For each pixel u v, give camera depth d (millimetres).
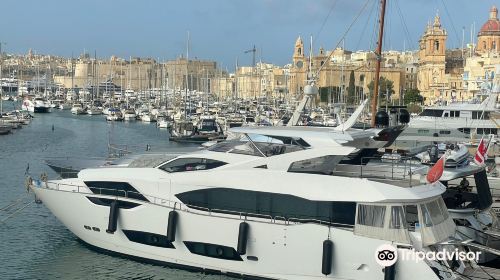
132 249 23078
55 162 28453
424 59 181500
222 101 171250
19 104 165250
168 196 22406
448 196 24844
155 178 22625
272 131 22375
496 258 22516
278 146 22000
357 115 23219
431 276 18781
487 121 49656
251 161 21609
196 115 112938
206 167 22344
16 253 25047
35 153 63469
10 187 40531
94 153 64688
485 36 178000
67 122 114812
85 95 186375
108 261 23656
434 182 20688
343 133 22188
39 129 96438
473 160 30734
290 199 20609
